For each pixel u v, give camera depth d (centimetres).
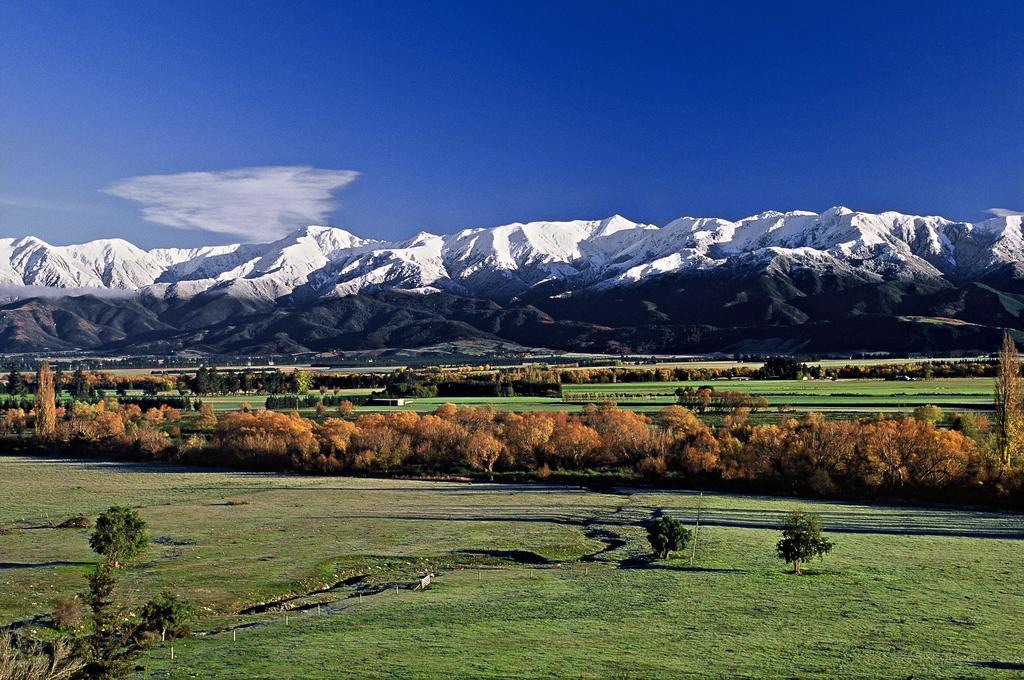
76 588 6141
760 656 4516
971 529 9038
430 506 10738
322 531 8869
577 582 6544
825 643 4775
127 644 4641
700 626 5169
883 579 6538
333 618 5462
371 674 4172
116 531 6944
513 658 4459
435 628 5147
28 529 8819
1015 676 4153
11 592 5997
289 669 4275
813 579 6562
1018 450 11225
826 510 10375
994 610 5538
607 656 4509
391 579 6800
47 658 3825
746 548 7950
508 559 7612
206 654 4597
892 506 10806
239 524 9294
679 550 7688
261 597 6138
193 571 6862
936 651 4606
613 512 10238
